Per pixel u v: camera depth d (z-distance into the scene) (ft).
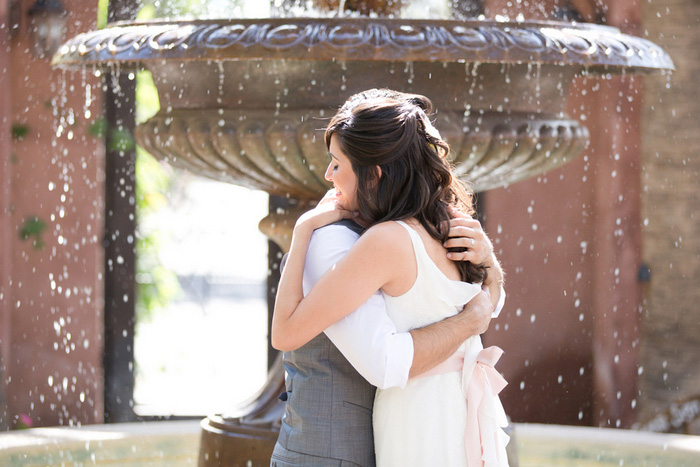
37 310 29.43
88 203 29.71
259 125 13.70
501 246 30.50
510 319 30.55
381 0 15.30
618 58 13.58
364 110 10.01
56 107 29.43
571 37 13.32
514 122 14.19
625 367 30.40
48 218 29.53
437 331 9.75
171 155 14.97
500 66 13.84
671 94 29.94
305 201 15.40
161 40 13.14
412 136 9.97
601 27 14.85
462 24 12.74
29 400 29.32
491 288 10.88
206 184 46.88
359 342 9.46
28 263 29.40
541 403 30.53
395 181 9.91
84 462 18.72
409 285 9.75
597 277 30.42
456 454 9.91
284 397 10.62
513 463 15.08
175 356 38.78
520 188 30.53
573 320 30.58
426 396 9.90
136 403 32.83
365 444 10.16
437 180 10.18
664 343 29.99
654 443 19.30
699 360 29.73
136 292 33.09
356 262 9.50
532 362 30.58
